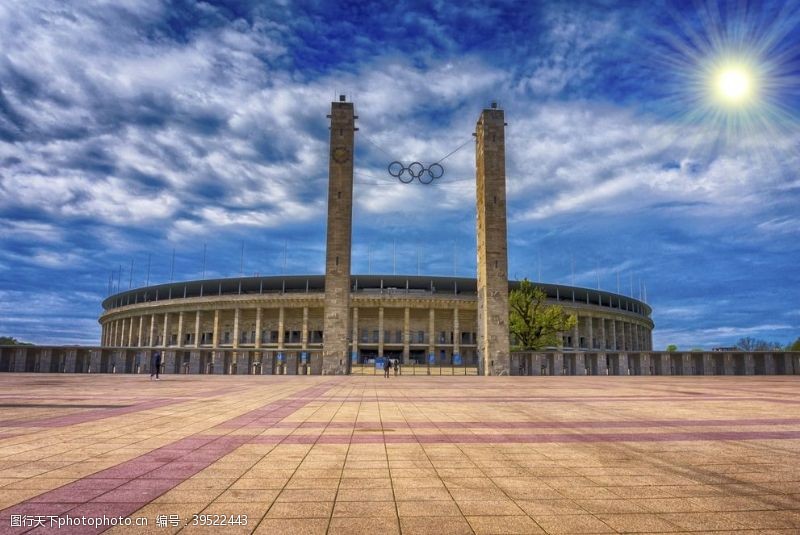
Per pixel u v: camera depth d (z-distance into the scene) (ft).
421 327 346.95
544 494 24.79
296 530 19.67
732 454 34.22
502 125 203.41
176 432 42.11
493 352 186.19
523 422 49.16
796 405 65.26
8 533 19.02
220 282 369.91
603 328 390.21
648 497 24.41
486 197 197.16
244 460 31.65
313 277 353.31
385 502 23.36
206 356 168.14
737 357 177.27
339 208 189.47
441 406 63.82
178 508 22.20
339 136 195.00
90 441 37.81
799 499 24.17
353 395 80.64
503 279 191.93
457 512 22.02
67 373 156.15
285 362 175.63
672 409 60.70
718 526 20.51
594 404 66.59
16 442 37.32
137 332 400.47
